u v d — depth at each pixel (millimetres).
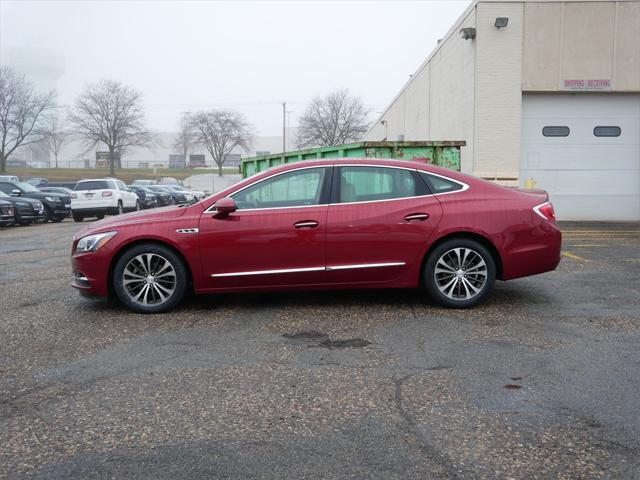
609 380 3963
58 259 10375
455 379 4023
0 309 6250
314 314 5797
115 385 4000
